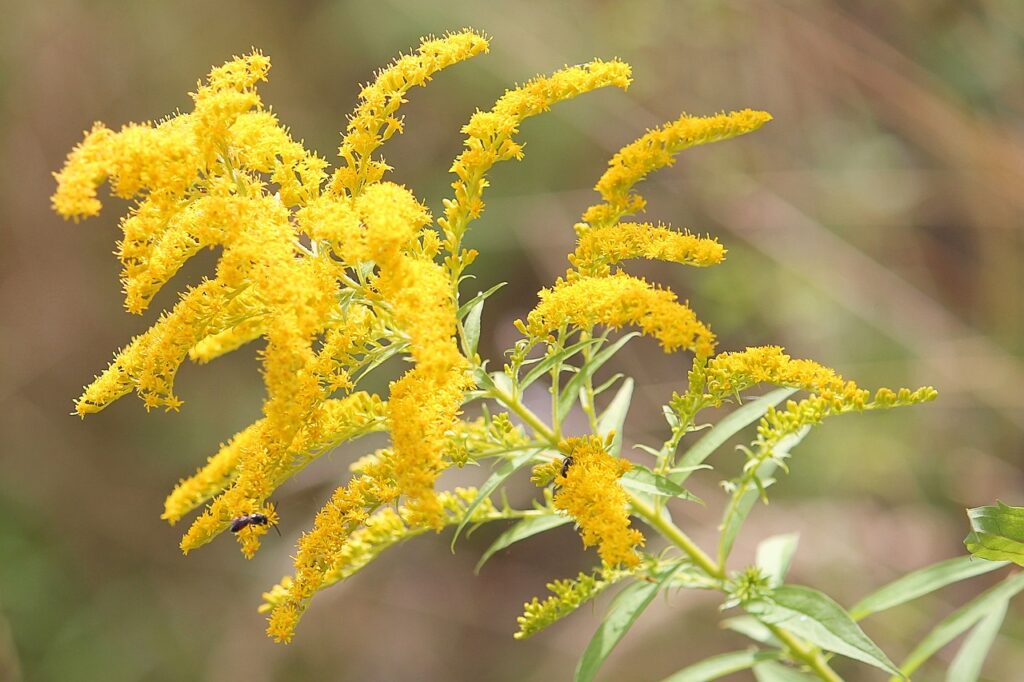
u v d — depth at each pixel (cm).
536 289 1090
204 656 1023
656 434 1004
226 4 1189
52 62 1175
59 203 322
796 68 1032
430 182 1120
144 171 331
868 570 873
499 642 1027
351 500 349
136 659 1028
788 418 359
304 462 356
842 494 924
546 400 855
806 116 1050
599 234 372
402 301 319
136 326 1164
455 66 1109
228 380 1134
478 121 369
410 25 1111
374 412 360
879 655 334
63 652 1021
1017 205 956
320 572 348
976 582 866
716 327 1011
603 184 386
